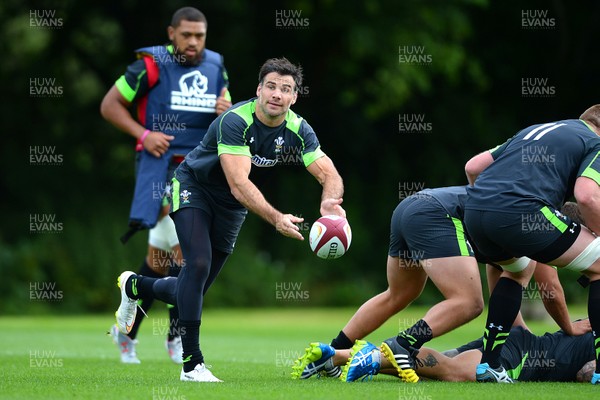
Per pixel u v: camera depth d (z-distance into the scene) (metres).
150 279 24.56
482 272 68.88
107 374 25.02
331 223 22.56
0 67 83.38
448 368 22.61
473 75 86.69
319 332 51.50
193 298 22.80
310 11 84.25
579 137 21.97
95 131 85.56
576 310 67.25
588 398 18.72
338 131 91.44
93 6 83.94
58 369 26.55
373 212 92.00
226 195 23.72
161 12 83.12
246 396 18.73
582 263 21.66
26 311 75.25
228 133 22.48
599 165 21.52
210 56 33.47
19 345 38.34
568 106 94.25
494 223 21.58
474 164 23.00
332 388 20.25
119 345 30.41
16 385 21.22
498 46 93.31
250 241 86.56
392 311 24.58
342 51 87.00
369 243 90.12
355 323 24.67
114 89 33.06
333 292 86.00
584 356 23.02
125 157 85.94
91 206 83.06
